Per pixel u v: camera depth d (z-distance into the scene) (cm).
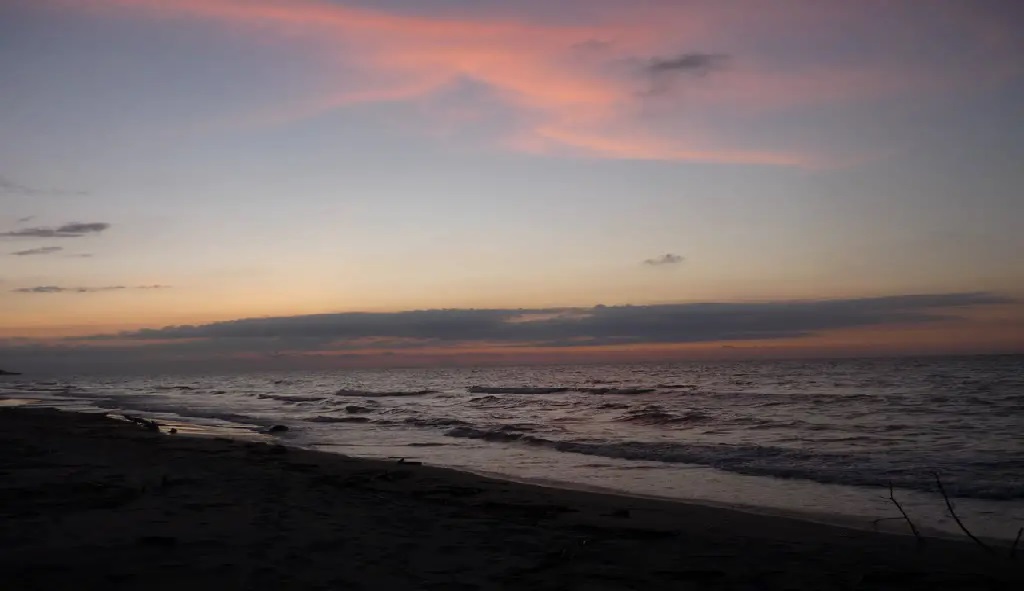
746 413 2442
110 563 491
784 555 616
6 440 1468
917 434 1700
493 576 507
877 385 4400
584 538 649
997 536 733
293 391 5597
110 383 9694
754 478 1158
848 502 943
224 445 1485
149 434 1786
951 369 7144
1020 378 4800
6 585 434
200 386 7469
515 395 4359
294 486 913
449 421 2311
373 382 8125
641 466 1320
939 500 940
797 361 17250
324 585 462
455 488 964
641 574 532
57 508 697
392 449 1641
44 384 9275
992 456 1276
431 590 464
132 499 766
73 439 1552
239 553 532
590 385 5706
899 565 588
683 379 6475
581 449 1568
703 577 531
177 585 446
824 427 1933
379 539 608
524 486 1026
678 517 824
